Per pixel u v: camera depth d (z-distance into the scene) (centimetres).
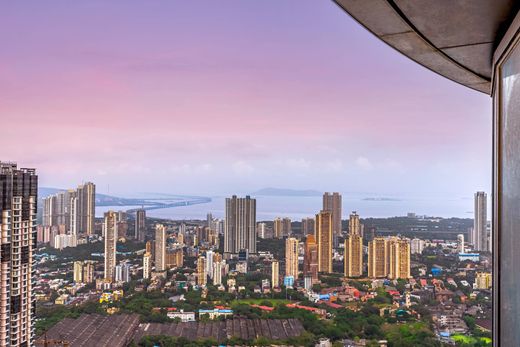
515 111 144
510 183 151
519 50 138
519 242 138
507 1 144
